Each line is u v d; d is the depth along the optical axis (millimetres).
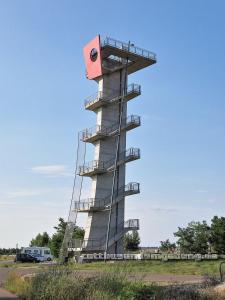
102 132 69000
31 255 68625
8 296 20109
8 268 48281
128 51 71812
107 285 15555
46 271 19234
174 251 90438
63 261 29234
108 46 70500
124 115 71688
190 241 81625
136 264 45500
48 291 16703
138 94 70562
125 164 69812
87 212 68625
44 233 118250
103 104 70875
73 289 16141
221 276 21297
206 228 82375
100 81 72438
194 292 15945
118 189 67875
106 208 66750
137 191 66938
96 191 67938
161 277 29766
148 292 14383
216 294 16219
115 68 72375
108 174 69125
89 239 66188
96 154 70188
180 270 38031
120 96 70688
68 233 67062
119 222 67562
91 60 73375
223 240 80562
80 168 69312
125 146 71000
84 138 70188
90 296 15172
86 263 51906
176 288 16594
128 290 14273
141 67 75500
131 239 102812
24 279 22484
